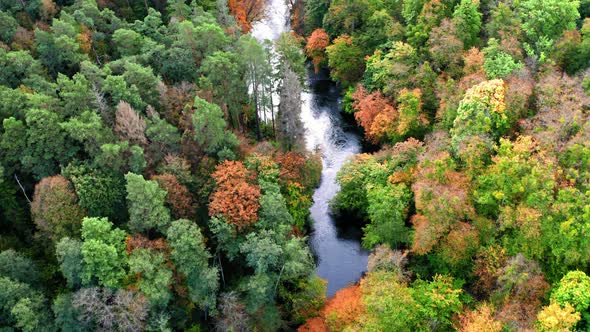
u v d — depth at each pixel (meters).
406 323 44.72
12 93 53.06
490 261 46.53
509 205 47.59
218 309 49.62
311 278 51.97
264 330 49.25
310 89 93.62
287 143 65.44
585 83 52.97
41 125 49.97
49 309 45.16
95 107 55.88
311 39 91.62
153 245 46.50
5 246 49.66
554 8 60.78
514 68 57.25
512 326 40.66
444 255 49.22
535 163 46.09
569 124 48.59
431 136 60.09
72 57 63.94
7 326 42.59
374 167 61.97
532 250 45.28
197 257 46.44
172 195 50.28
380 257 49.25
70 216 47.75
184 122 57.66
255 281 46.31
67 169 49.88
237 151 59.03
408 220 58.38
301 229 62.19
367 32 81.38
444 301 45.47
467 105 52.47
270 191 52.81
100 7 80.69
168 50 68.12
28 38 64.25
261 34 107.44
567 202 43.38
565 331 37.69
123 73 61.88
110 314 42.25
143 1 87.69
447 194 47.44
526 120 51.66
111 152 49.94
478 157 50.03
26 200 54.03
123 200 52.44
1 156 51.25
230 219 49.62
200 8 80.50
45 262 49.91
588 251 42.56
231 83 64.50
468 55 62.84
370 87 77.62
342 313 46.59
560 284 42.34
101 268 42.94
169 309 47.88
